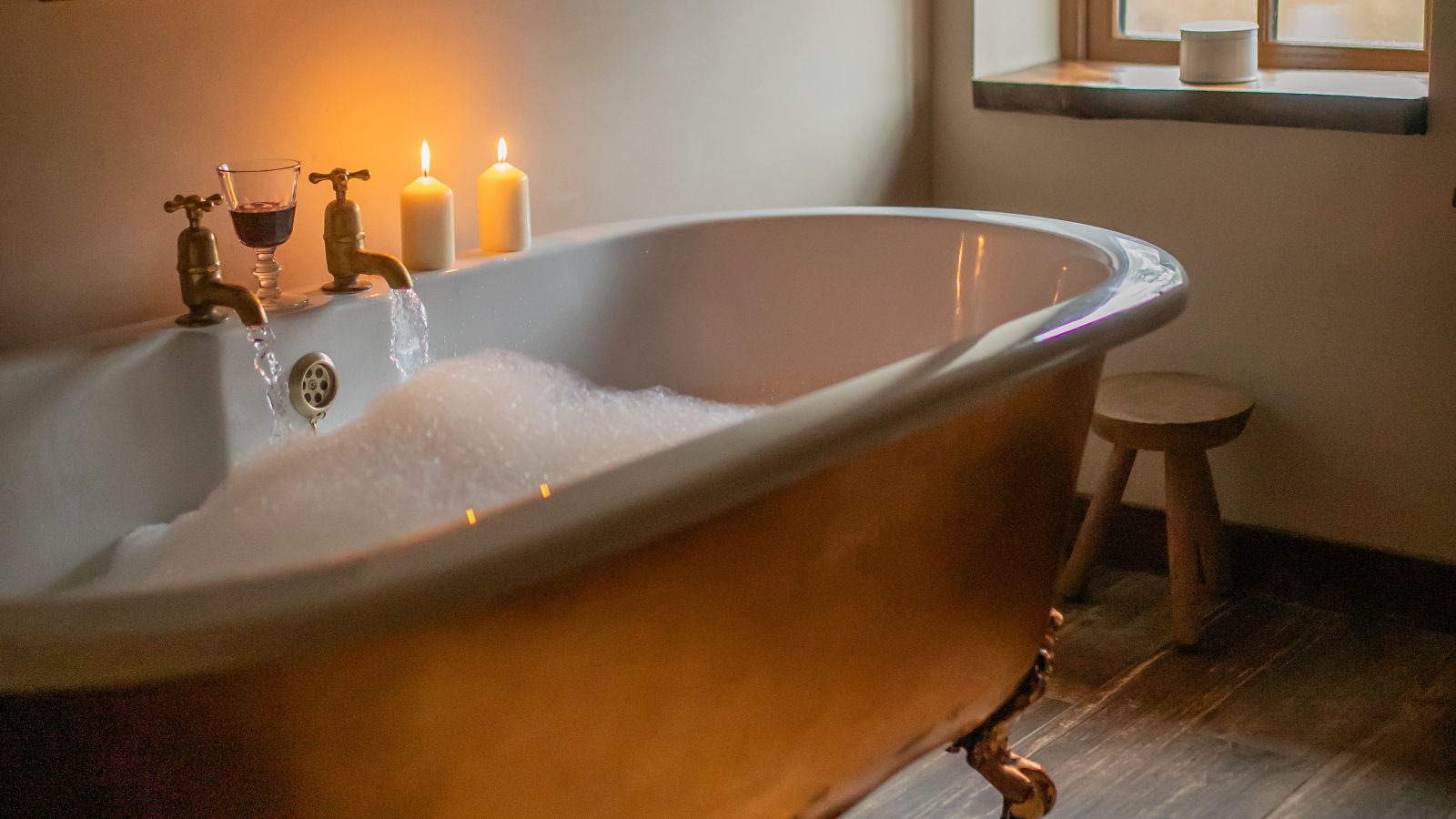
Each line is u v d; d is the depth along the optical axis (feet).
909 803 5.85
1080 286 6.05
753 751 4.19
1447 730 6.16
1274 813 5.62
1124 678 6.77
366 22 6.05
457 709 3.35
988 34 8.63
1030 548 5.05
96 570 4.84
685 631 3.75
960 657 4.87
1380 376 7.30
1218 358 7.83
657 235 6.88
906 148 8.84
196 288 5.18
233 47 5.61
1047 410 4.77
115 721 3.06
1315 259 7.39
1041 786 5.43
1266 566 7.77
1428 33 7.73
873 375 3.97
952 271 6.79
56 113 5.11
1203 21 8.38
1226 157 7.59
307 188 5.97
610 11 7.01
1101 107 7.90
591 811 3.80
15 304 5.08
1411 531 7.34
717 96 7.63
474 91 6.51
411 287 5.64
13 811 3.21
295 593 2.70
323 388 5.53
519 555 2.96
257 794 3.22
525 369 6.27
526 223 6.41
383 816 3.39
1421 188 6.99
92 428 4.85
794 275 7.10
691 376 7.01
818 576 4.08
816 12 8.08
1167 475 7.00
